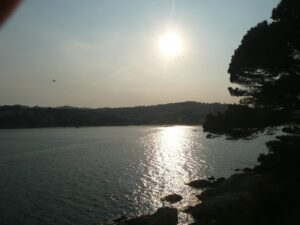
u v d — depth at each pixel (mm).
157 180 59812
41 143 125312
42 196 47656
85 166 73625
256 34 27281
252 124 26594
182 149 109250
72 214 39906
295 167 25047
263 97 26828
